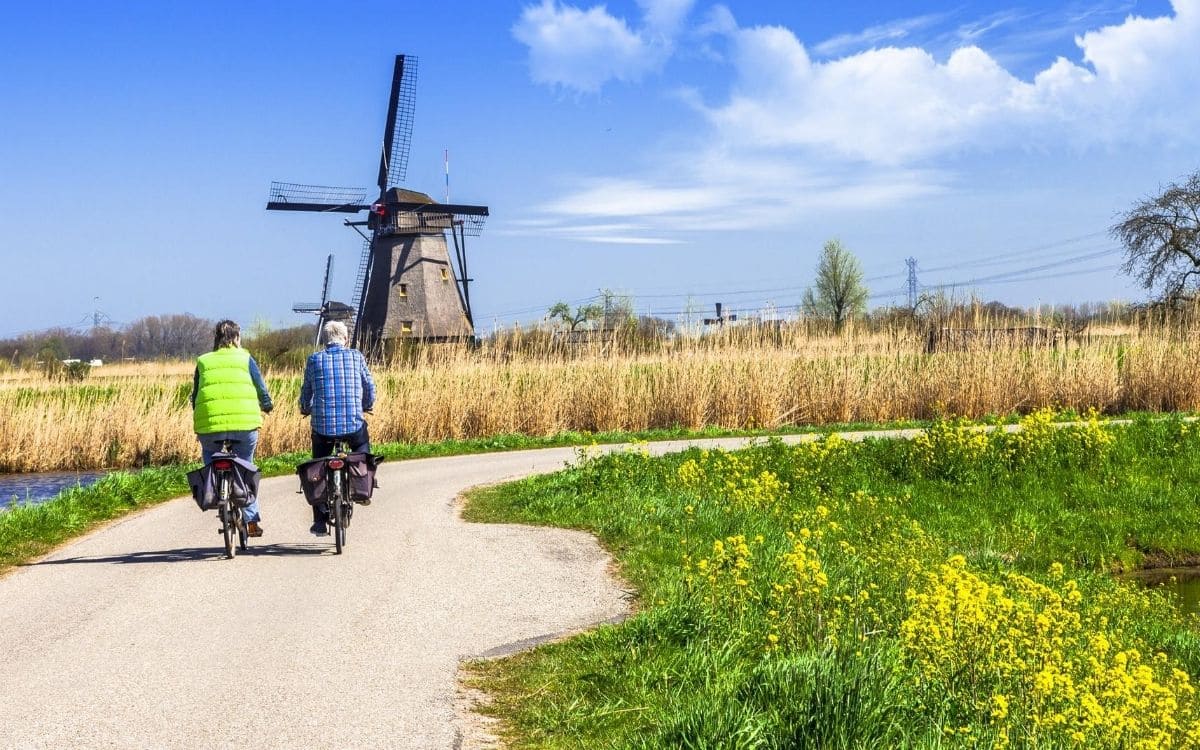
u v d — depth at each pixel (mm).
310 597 8234
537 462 19078
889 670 5816
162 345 157250
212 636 7082
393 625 7391
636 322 27547
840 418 25594
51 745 5086
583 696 5812
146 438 26078
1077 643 7574
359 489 10203
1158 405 25469
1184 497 16625
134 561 9875
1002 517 15781
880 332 27234
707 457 17172
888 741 4980
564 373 25766
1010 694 5699
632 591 8492
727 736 4805
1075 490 16891
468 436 24547
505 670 6359
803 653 6117
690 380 25188
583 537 10977
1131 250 63594
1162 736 5516
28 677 6199
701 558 9617
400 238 59906
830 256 91062
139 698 5793
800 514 12195
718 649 6367
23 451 25188
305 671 6301
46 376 30688
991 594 6832
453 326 59969
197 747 5074
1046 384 25484
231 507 9898
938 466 17484
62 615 7754
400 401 24297
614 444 22312
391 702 5746
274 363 45344
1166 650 10117
